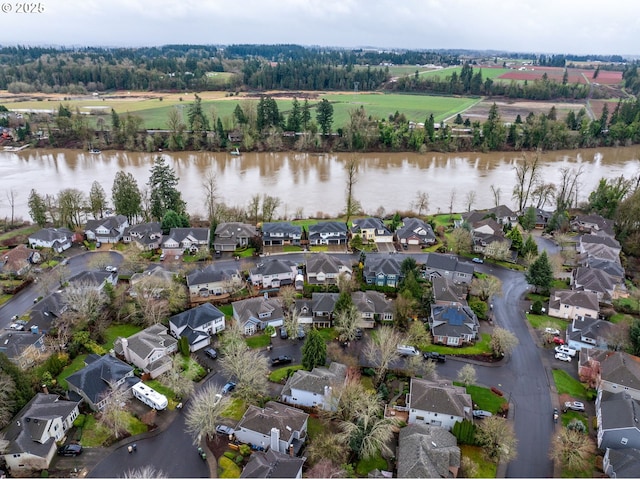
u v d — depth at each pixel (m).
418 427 63.84
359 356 82.31
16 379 66.19
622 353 76.44
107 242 126.56
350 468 59.22
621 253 124.44
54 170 196.88
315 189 177.50
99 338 85.00
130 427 65.94
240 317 88.38
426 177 195.12
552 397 73.81
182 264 113.25
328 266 104.62
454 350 84.88
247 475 54.84
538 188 158.25
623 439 61.94
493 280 100.12
